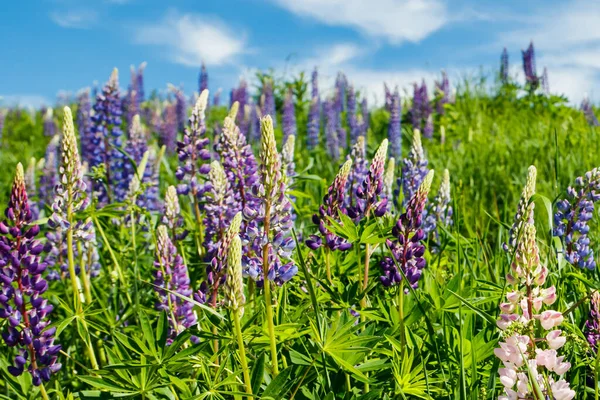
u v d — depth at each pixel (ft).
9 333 5.41
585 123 20.22
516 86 25.25
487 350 5.25
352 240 5.55
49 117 26.99
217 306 5.35
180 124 22.22
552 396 4.35
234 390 5.17
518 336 4.37
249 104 22.72
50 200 12.91
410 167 8.20
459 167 13.60
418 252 5.43
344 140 19.08
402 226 5.42
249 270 5.20
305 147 21.21
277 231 5.16
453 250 7.38
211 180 6.60
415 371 5.14
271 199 5.14
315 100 20.08
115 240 8.31
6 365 5.97
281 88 25.76
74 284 6.10
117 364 4.92
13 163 20.79
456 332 5.42
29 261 5.34
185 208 9.96
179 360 5.07
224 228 6.57
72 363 6.59
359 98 25.41
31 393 5.75
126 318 6.63
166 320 5.12
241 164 6.74
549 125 17.56
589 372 5.40
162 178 13.62
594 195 6.46
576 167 11.75
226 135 6.73
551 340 4.36
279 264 5.19
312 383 5.43
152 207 9.47
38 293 5.44
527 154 13.24
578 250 6.50
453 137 20.49
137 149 10.34
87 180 9.99
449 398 4.99
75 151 6.19
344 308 5.65
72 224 6.20
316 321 5.21
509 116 23.22
